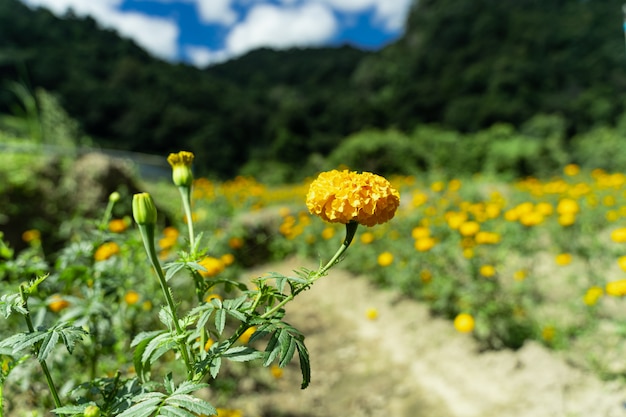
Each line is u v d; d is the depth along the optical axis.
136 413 0.94
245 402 2.75
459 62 52.78
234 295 3.28
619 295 2.72
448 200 6.59
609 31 47.50
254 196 8.03
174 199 6.33
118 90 38.72
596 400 2.60
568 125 37.84
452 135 18.91
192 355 1.20
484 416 2.69
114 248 2.33
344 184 1.22
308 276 1.16
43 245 4.82
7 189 4.93
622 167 15.88
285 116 43.34
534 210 5.44
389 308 4.27
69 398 1.73
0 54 29.75
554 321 3.40
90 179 5.65
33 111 6.84
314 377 3.28
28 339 1.02
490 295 3.66
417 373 3.22
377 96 52.84
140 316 2.15
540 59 47.41
